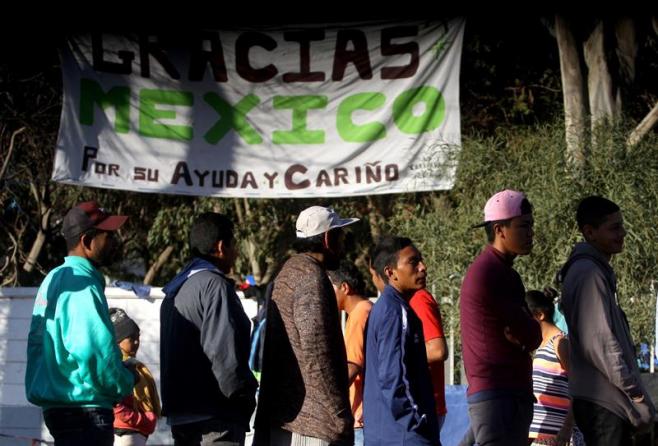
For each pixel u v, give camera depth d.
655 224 11.92
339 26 14.26
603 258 7.45
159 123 14.26
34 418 12.22
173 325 7.14
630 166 12.31
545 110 18.38
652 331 11.59
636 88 16.56
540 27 17.78
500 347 7.22
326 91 14.25
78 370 6.83
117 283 12.35
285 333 6.82
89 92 14.21
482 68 18.42
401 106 14.09
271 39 14.34
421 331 6.91
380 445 6.73
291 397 6.75
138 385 9.71
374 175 13.98
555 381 9.06
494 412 7.14
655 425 10.52
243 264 21.45
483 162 12.84
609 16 14.32
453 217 13.05
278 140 14.20
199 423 7.01
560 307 7.83
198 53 14.38
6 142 19.84
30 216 21.75
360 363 8.63
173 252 21.88
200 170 14.19
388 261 7.23
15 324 12.31
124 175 14.14
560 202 12.00
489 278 7.29
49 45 17.44
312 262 6.88
